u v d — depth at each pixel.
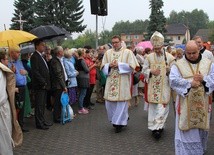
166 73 7.20
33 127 8.24
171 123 8.52
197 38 7.11
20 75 7.46
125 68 7.67
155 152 6.25
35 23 45.22
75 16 49.19
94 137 7.34
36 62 7.88
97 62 11.41
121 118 7.69
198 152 5.19
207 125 5.16
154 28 40.59
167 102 7.20
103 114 9.87
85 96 10.52
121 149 6.46
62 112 8.63
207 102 5.11
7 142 5.16
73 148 6.57
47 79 8.02
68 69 9.36
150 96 7.29
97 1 11.02
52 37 9.65
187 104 5.05
